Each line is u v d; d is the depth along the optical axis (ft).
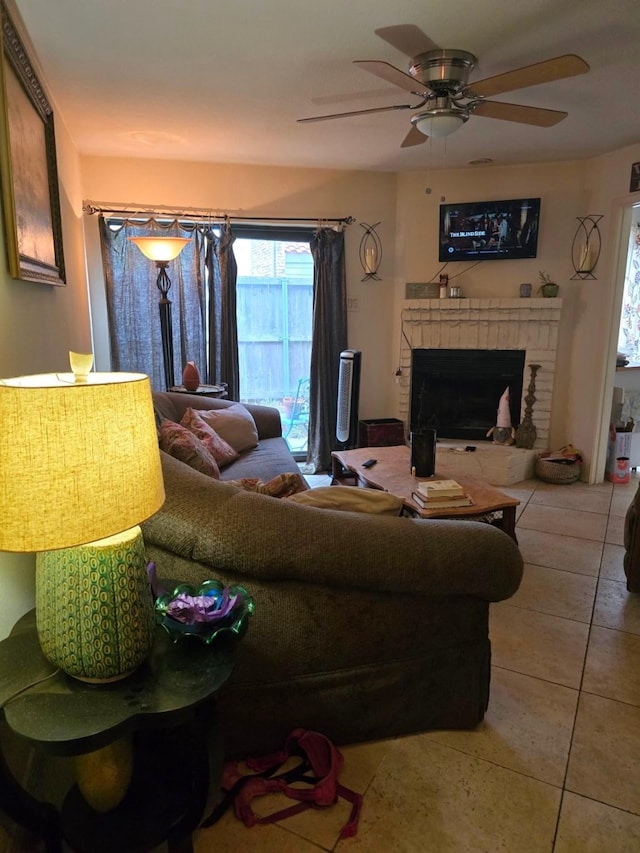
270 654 5.21
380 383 16.02
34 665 3.87
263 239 14.84
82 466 3.13
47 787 4.81
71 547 3.14
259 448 12.21
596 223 13.70
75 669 3.62
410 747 5.69
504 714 6.17
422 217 14.97
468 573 5.26
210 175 13.75
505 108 7.89
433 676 5.73
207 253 13.89
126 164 13.19
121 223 13.41
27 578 5.16
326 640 5.32
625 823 4.84
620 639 7.59
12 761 4.33
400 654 5.58
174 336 14.10
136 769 4.70
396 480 9.53
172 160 13.42
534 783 5.25
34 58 7.57
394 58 7.95
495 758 5.55
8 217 5.29
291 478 6.43
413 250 15.15
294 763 5.44
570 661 7.10
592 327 14.07
